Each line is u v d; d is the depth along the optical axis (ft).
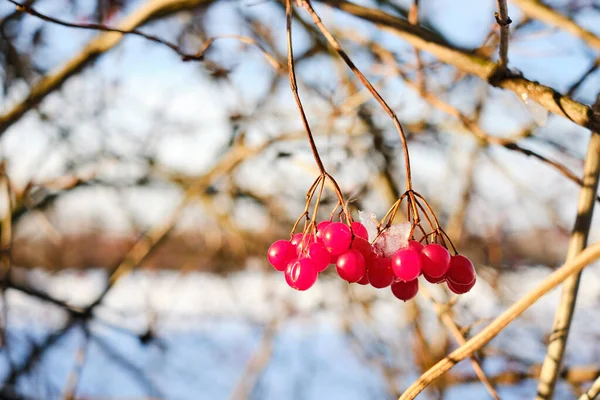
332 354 16.76
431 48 5.62
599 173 5.20
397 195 11.13
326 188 11.19
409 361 12.37
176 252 15.80
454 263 3.89
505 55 4.96
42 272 15.71
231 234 13.96
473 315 10.01
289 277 3.84
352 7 6.11
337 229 3.83
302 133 11.27
